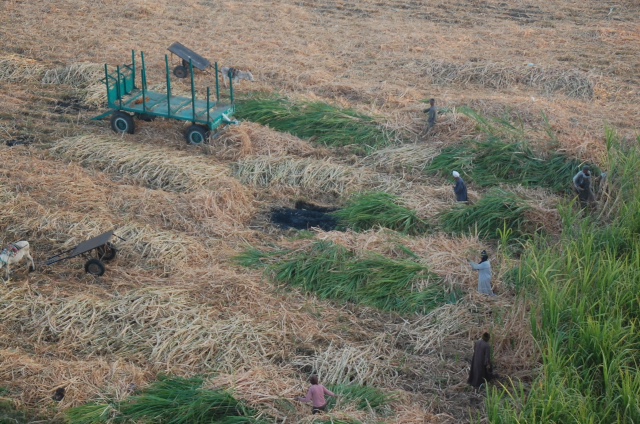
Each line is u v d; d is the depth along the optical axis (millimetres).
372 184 33750
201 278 26547
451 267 27328
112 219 29953
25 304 25000
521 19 54969
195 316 24562
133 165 33812
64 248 28156
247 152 35531
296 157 35531
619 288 24609
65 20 51906
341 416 20281
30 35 48781
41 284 26375
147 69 44188
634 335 22938
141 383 21984
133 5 54688
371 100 41094
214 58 46125
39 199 31047
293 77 43906
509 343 23781
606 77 44500
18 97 41062
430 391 22641
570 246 27141
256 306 25391
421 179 34375
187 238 28891
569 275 25203
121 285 26344
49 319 24297
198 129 35719
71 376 21953
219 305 25281
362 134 37438
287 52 47969
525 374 22609
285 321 24734
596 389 21641
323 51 48344
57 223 29203
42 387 21609
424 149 35875
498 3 58281
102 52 46531
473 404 22094
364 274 26875
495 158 34438
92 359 23062
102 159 34219
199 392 20969
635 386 20703
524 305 24328
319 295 26453
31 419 20734
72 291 26000
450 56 47219
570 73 44188
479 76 44656
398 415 21000
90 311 24734
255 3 57344
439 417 21156
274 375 22391
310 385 22094
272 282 26859
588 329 22297
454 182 34000
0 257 26094
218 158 35188
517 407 20828
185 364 22812
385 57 47531
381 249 28422
